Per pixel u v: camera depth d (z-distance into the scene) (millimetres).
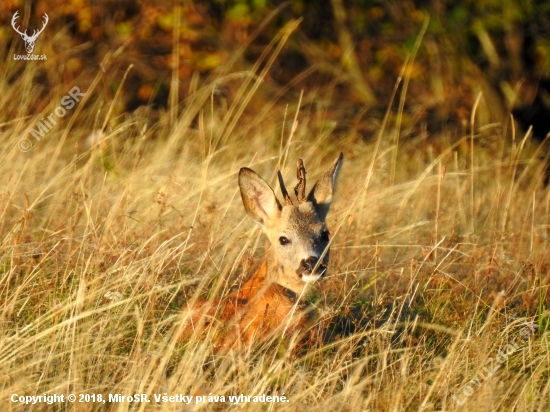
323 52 24234
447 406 9242
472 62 23734
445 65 23828
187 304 10188
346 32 24391
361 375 9758
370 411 8906
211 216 12227
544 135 22391
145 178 13547
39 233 11750
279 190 14117
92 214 12305
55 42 21984
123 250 10383
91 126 19312
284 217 11109
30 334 9625
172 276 11062
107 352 9422
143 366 9141
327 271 11953
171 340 9664
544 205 15875
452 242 13062
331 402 8820
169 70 22594
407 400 9172
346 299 11008
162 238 11648
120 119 19547
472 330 10883
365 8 24859
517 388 9688
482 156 19359
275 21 24172
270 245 11211
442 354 10414
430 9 24328
